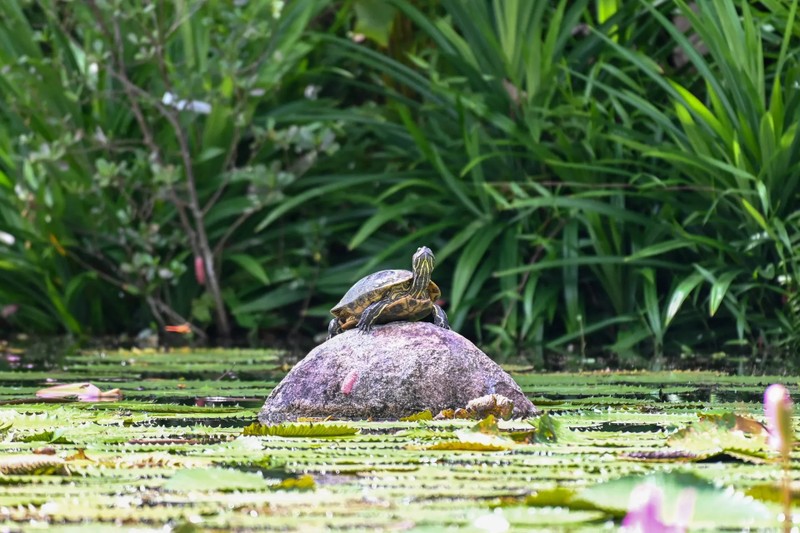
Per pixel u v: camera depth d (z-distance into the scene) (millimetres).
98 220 13500
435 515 3285
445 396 6035
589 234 12742
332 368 6160
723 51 11133
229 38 12984
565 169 12414
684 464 4258
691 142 11266
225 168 13594
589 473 4051
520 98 12641
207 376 9062
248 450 4656
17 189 13242
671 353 10945
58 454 4594
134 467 4301
